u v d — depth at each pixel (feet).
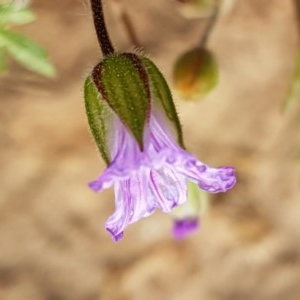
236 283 0.64
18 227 0.62
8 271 0.62
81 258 0.63
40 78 0.59
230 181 0.35
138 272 0.63
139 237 0.63
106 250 0.63
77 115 0.60
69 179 0.62
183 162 0.34
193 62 0.48
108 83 0.35
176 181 0.35
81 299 0.63
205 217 0.63
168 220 0.63
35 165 0.61
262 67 0.61
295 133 0.62
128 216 0.35
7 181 0.62
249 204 0.63
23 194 0.62
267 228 0.64
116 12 0.52
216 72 0.49
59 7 0.58
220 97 0.61
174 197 0.35
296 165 0.63
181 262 0.64
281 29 0.60
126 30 0.52
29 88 0.59
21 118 0.60
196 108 0.61
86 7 0.41
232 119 0.62
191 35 0.59
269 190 0.63
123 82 0.35
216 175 0.35
